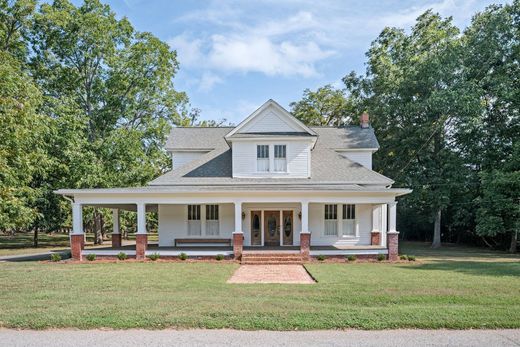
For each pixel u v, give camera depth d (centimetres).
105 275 1243
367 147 2316
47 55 2975
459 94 2561
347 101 3912
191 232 2077
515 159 2288
